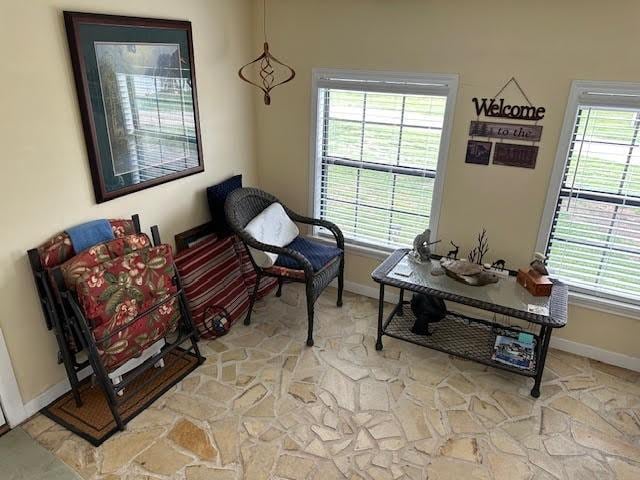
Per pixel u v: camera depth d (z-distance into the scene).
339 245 3.24
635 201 2.53
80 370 2.47
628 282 2.69
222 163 3.26
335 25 2.97
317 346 2.92
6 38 1.91
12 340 2.20
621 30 2.26
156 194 2.79
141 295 2.36
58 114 2.17
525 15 2.44
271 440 2.22
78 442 2.20
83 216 2.39
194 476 2.03
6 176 2.03
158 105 2.64
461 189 2.93
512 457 2.15
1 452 2.14
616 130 2.46
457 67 2.69
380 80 2.95
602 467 2.10
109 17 2.26
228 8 3.00
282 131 3.42
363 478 2.03
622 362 2.77
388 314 3.26
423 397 2.51
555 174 2.62
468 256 3.05
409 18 2.73
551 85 2.49
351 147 3.27
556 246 2.82
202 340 2.94
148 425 2.30
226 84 3.13
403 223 3.27
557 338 2.92
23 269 2.18
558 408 2.45
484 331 2.96
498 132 2.70
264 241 2.94
